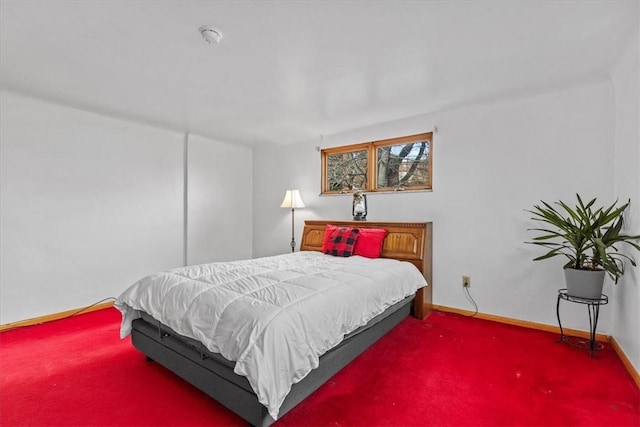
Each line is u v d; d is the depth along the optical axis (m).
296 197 4.35
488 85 2.69
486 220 3.11
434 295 3.41
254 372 1.37
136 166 3.81
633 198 2.13
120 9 1.67
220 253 4.75
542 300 2.82
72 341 2.57
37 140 3.06
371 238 3.37
